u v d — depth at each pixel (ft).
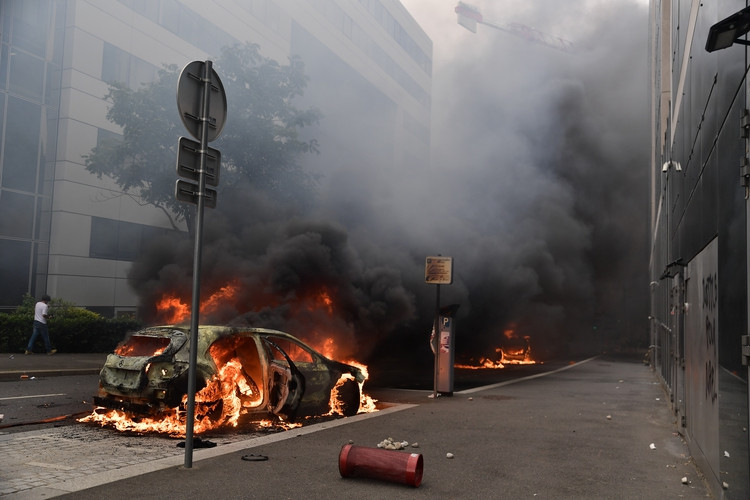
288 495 14.65
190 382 17.01
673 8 37.09
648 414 30.48
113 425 23.27
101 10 74.54
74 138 71.41
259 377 27.48
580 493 15.67
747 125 11.87
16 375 37.99
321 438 21.72
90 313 58.18
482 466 18.34
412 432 23.58
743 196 12.29
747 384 11.76
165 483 15.24
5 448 18.80
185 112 17.47
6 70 66.18
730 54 13.92
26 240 68.49
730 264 13.57
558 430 24.91
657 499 15.29
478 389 41.14
